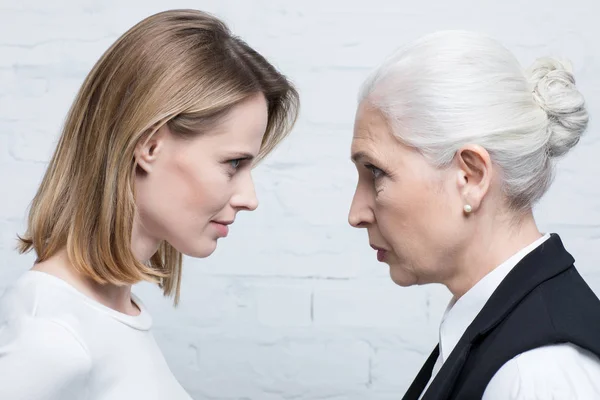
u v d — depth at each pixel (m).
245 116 1.04
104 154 1.02
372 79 1.01
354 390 1.97
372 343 1.97
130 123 1.00
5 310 0.99
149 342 1.12
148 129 1.01
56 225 1.04
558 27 1.90
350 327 1.97
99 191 1.02
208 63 1.02
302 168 1.95
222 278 1.98
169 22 1.04
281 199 1.96
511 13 1.91
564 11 1.90
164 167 1.03
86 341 0.99
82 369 0.96
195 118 1.01
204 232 1.06
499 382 0.89
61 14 1.96
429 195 0.98
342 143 1.94
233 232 1.97
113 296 1.09
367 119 1.01
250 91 1.04
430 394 0.95
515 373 0.87
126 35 1.04
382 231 1.03
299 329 1.97
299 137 1.94
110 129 1.01
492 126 0.94
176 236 1.05
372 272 1.96
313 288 1.97
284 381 1.98
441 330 1.03
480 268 0.99
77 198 1.03
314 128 1.94
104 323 1.03
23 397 0.91
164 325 1.99
